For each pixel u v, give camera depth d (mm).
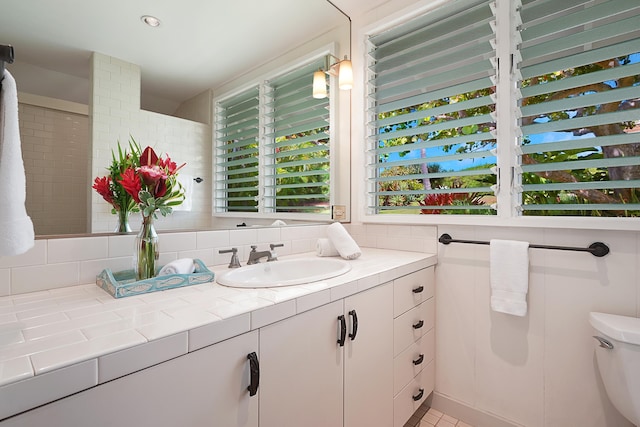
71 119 1040
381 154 2107
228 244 1468
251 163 1628
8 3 934
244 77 1604
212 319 720
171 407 639
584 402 1366
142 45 1224
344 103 2119
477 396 1662
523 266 1451
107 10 1132
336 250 1705
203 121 1429
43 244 960
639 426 1081
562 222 1381
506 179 1529
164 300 873
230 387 744
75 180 1038
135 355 585
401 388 1456
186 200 1354
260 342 813
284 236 1751
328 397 1035
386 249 1989
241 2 1575
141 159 1074
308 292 960
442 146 1910
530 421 1503
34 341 591
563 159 1568
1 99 601
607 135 1376
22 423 466
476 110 1863
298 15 1839
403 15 1861
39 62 981
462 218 1672
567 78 1360
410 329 1533
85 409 528
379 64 1999
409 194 1871
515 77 1511
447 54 1716
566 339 1407
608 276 1310
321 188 1996
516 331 1538
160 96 1280
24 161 941
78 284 1024
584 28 1390
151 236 1052
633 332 1084
